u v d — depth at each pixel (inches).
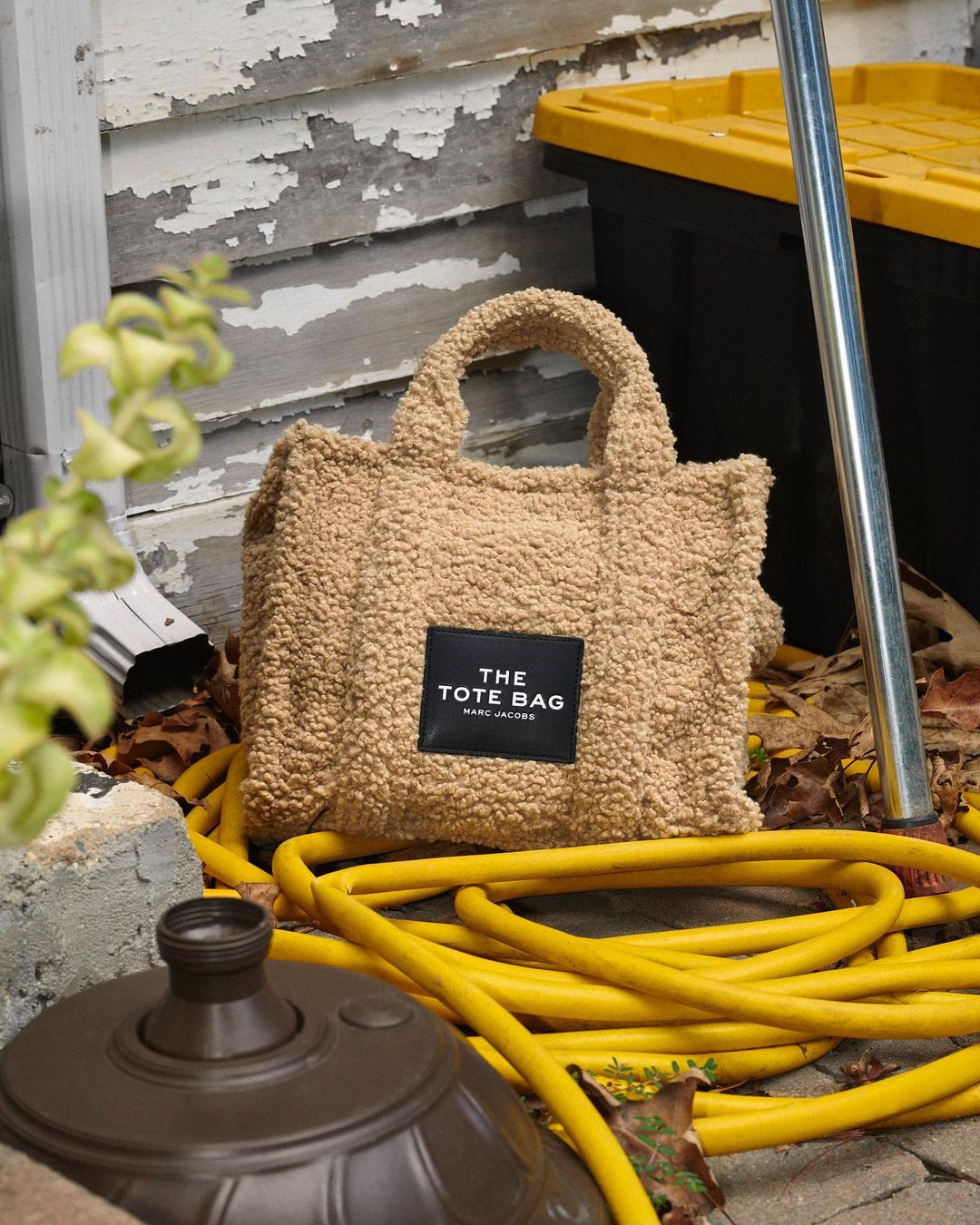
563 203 79.8
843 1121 38.4
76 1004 33.3
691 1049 41.9
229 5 65.7
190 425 17.5
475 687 50.9
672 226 71.4
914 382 65.4
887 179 60.7
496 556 51.9
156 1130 28.1
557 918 52.6
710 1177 35.5
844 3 85.7
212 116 67.2
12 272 62.7
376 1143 28.5
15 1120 29.1
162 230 67.4
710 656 51.0
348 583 52.7
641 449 52.4
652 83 77.7
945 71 81.3
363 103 71.2
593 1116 34.8
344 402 75.9
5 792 16.1
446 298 77.1
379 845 53.1
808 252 53.1
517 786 50.4
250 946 29.7
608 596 51.0
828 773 54.9
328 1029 31.4
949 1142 40.1
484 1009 38.2
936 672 60.0
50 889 39.2
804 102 52.7
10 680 15.2
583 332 54.0
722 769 49.6
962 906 48.9
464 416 53.7
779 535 74.9
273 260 71.1
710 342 74.9
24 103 60.4
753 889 55.4
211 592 73.6
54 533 16.7
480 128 75.5
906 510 68.3
